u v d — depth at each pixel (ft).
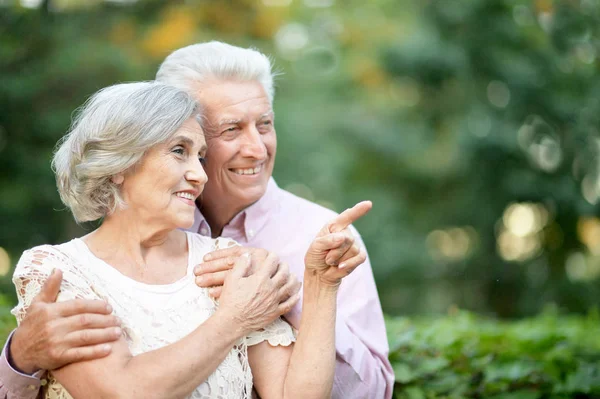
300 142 34.27
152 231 7.56
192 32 28.96
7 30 28.22
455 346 10.33
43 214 28.60
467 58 35.04
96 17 29.19
